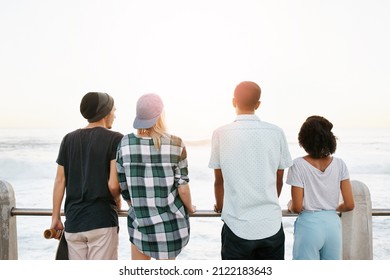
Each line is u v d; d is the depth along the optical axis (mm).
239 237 2350
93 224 2518
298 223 2607
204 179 23047
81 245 2596
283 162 2438
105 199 2564
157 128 2400
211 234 11820
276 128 2416
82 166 2561
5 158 29656
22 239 11391
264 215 2354
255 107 2469
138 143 2387
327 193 2527
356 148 33719
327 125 2541
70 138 2623
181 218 2459
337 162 2541
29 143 39906
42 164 29016
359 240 2861
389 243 11055
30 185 22734
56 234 2619
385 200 18109
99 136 2568
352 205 2562
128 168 2381
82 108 2613
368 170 26594
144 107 2354
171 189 2422
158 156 2375
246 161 2357
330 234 2521
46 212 2959
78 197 2557
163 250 2400
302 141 2557
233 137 2383
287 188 17719
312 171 2520
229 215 2393
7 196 2979
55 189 2635
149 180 2375
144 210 2395
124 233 11750
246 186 2354
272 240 2355
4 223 2982
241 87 2449
